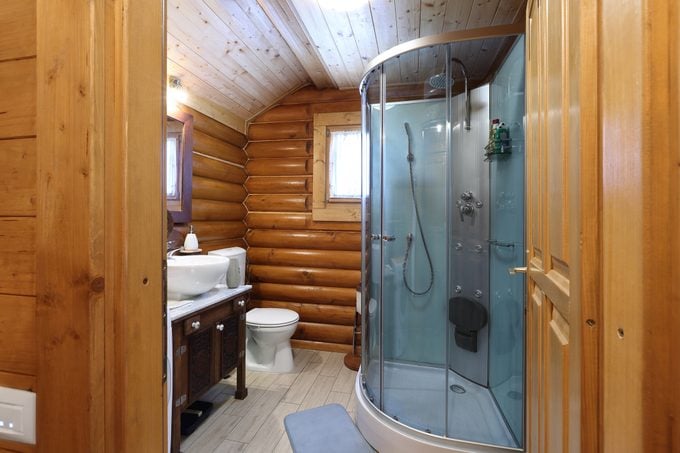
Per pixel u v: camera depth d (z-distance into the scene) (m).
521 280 1.85
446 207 2.34
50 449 0.55
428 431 1.68
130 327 0.57
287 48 2.51
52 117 0.54
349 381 2.51
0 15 0.57
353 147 3.03
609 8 0.45
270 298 3.20
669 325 0.36
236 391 2.26
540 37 0.92
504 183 2.08
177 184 2.33
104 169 0.54
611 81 0.45
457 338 2.29
